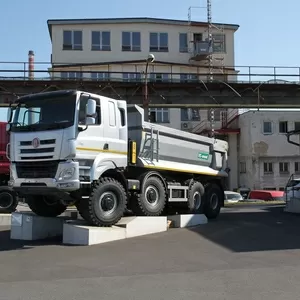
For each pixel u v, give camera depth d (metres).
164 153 14.41
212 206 16.72
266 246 10.73
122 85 29.75
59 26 48.31
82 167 10.98
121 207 11.91
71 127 10.84
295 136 47.12
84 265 8.67
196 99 30.64
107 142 11.77
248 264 8.75
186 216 14.06
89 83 29.53
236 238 11.88
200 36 50.97
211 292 6.72
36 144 11.14
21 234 12.13
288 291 6.77
